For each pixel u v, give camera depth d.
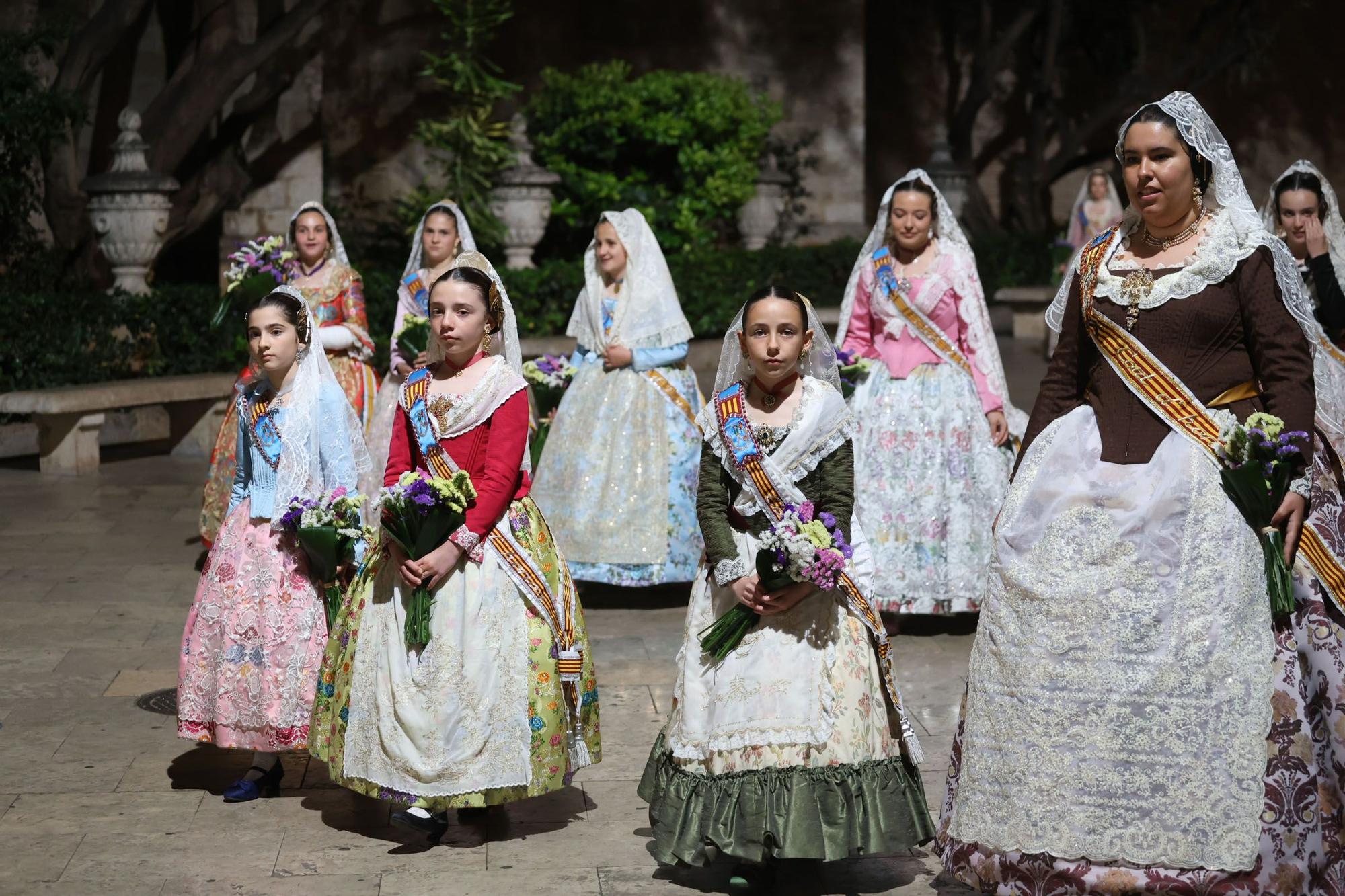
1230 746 3.51
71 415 10.78
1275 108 24.55
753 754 3.87
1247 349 3.74
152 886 4.09
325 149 16.91
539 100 16.62
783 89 19.25
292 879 4.14
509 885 4.09
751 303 4.00
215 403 11.70
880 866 4.22
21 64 11.83
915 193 6.76
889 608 6.76
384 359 12.55
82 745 5.27
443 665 4.20
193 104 12.97
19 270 12.05
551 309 14.18
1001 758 3.65
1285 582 3.57
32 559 8.13
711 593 4.07
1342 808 3.65
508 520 4.36
